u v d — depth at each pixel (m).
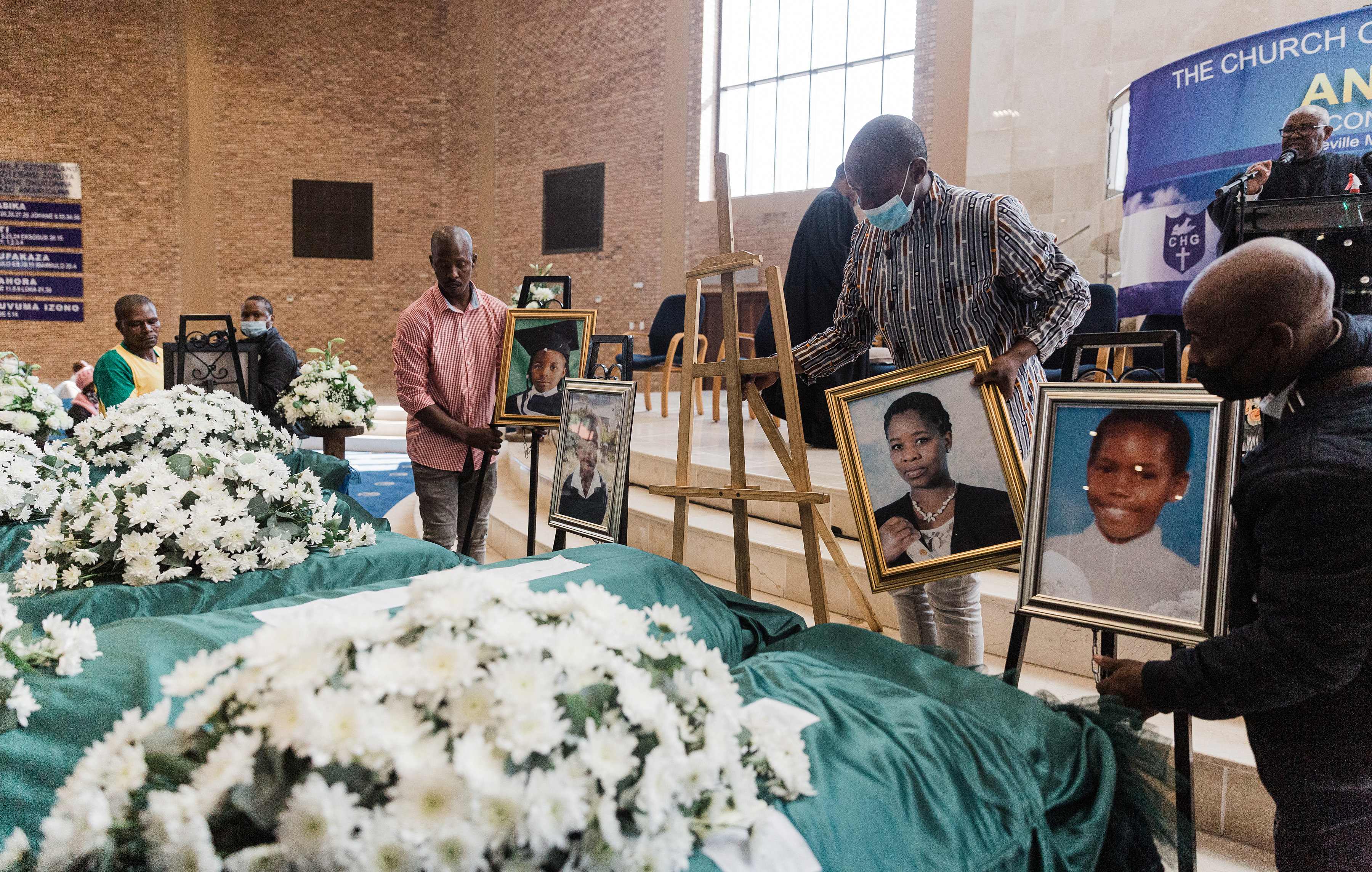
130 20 12.30
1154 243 4.89
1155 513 1.49
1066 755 1.28
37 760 1.28
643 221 11.62
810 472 4.12
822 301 4.24
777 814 1.02
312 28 12.70
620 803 0.81
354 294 13.05
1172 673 1.27
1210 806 2.04
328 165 12.85
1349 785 1.20
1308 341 1.11
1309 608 1.06
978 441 1.86
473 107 12.97
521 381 3.00
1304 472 1.06
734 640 1.96
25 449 2.88
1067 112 7.87
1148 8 7.42
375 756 0.73
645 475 4.84
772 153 10.94
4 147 12.21
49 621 1.44
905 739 1.23
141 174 12.51
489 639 0.84
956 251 1.94
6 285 12.34
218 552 2.14
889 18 9.98
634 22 11.56
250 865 0.70
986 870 1.08
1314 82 4.29
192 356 4.36
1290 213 1.75
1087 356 4.64
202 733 0.82
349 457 8.74
